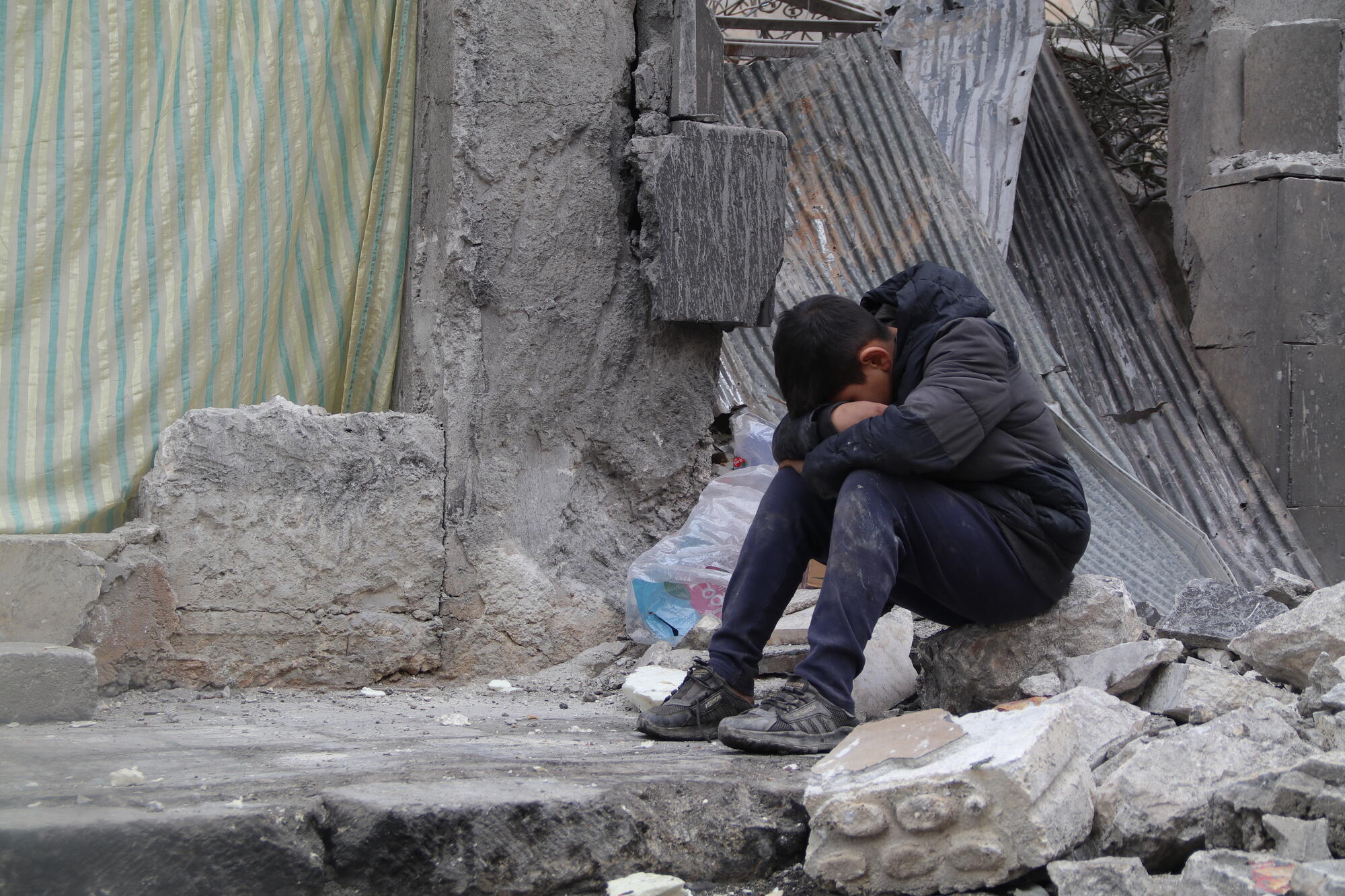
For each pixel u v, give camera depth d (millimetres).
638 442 4223
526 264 4043
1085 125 7031
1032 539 2830
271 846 1933
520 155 4016
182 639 3586
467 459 3947
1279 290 6020
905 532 2742
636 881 2064
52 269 3770
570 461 4129
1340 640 2945
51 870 1820
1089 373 6168
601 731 3047
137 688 3508
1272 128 6211
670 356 4262
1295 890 1709
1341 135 6156
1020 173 6770
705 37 4152
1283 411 5992
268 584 3680
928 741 2188
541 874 2051
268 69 4035
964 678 3010
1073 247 6559
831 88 6309
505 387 4020
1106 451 5629
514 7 3996
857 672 2678
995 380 2740
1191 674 2855
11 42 3746
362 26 4195
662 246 4055
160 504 3582
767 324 4258
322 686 3730
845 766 2162
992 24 6852
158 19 3902
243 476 3674
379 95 4234
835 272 5777
